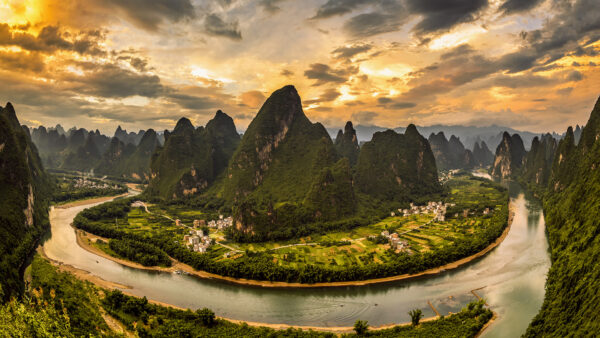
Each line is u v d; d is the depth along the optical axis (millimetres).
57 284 124125
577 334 88188
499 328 113062
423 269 156750
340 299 135125
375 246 184625
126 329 106562
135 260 172625
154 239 193500
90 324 102500
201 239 196125
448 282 148000
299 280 147000
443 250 168875
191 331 104312
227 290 144000
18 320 91750
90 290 132000
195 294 140500
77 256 180750
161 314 117438
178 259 173875
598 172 161125
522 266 164375
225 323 113938
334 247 183375
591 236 123375
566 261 127375
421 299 134250
